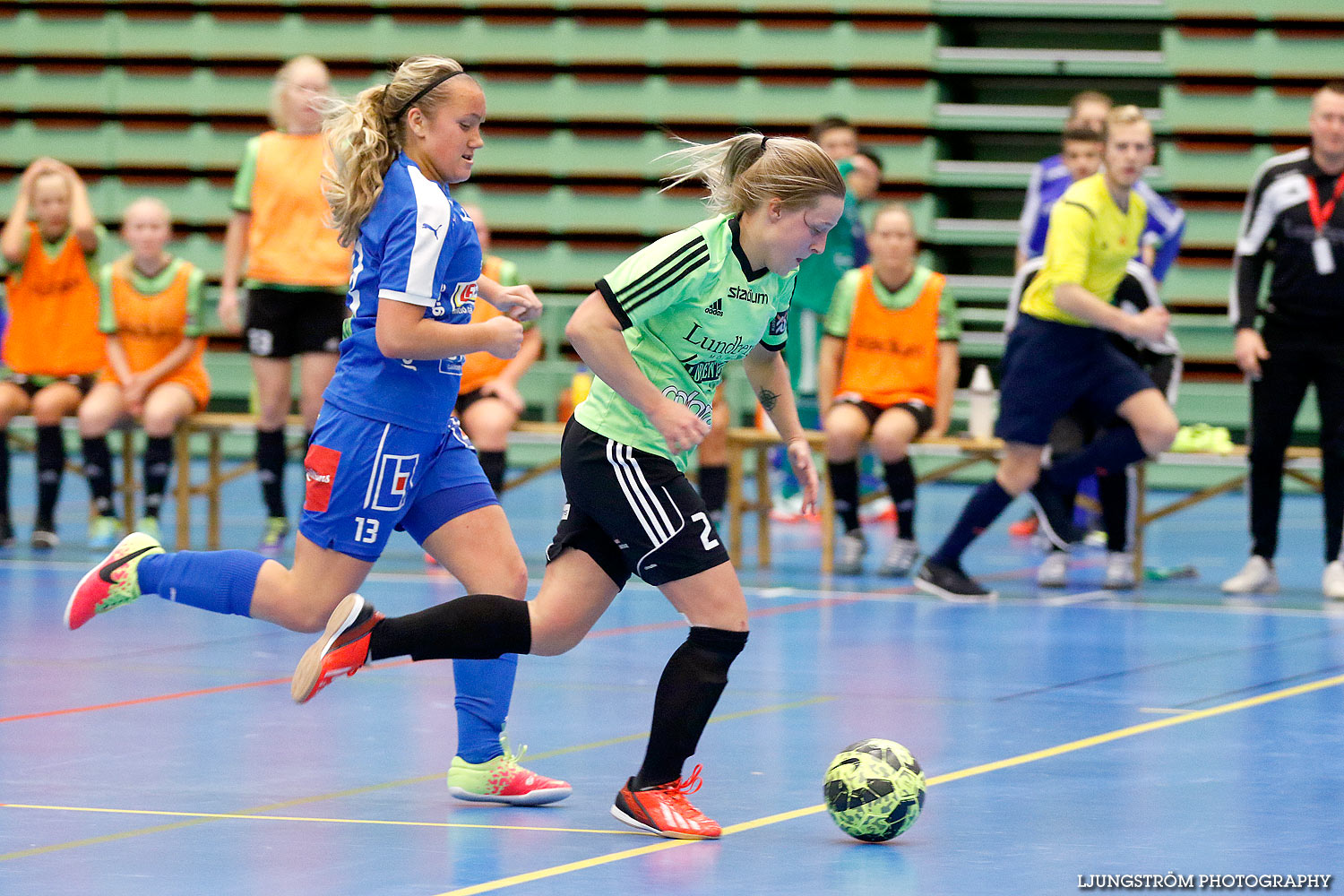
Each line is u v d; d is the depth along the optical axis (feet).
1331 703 39.52
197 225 118.93
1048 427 58.29
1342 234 58.54
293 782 31.50
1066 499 64.95
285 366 69.67
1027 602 59.06
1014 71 109.19
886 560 66.80
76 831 27.63
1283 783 31.19
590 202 114.93
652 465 27.96
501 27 114.62
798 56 111.04
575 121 114.62
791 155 27.37
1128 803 29.63
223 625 52.44
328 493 29.22
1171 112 106.32
